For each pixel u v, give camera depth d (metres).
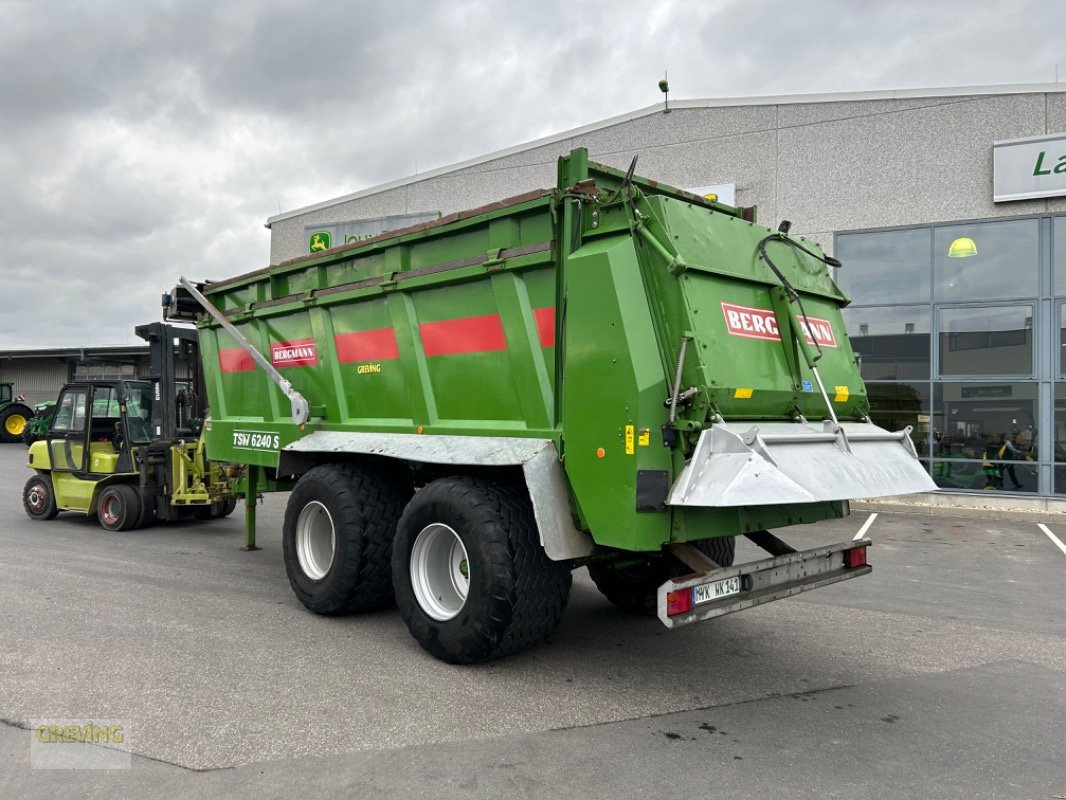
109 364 12.38
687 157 15.11
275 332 7.17
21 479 16.98
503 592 4.50
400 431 5.74
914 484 4.61
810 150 14.27
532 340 4.81
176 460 9.95
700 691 4.49
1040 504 12.76
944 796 3.25
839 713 4.19
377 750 3.61
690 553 4.43
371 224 19.33
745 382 4.31
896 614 6.36
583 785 3.30
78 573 7.41
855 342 14.19
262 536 9.76
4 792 3.20
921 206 13.62
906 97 13.62
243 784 3.27
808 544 9.76
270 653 5.03
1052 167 12.59
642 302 4.22
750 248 4.82
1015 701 4.41
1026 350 13.09
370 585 5.70
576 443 4.39
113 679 4.50
